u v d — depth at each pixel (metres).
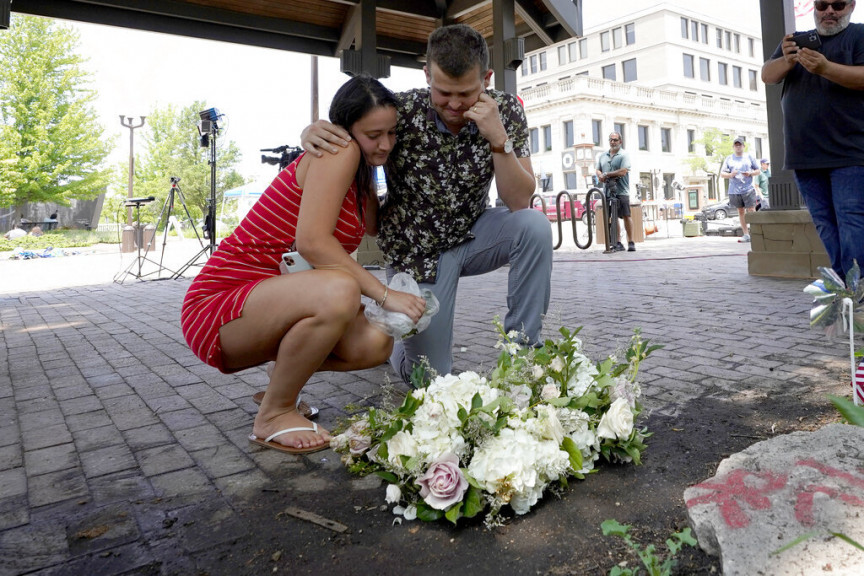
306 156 1.92
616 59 45.16
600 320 3.96
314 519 1.51
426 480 1.47
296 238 1.87
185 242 21.50
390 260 2.38
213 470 1.87
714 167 38.91
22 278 9.95
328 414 2.36
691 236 14.73
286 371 1.95
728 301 4.41
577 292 5.31
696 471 1.68
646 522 1.42
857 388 1.83
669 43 42.62
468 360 3.10
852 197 3.33
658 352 3.03
